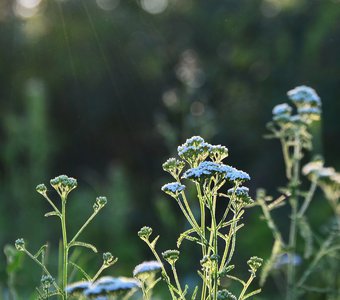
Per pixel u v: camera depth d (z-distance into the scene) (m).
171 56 19.58
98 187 14.42
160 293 7.06
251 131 17.56
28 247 10.62
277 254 4.76
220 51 19.23
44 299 3.69
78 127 19.42
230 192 3.31
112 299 2.76
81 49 18.72
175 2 19.80
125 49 19.14
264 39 17.80
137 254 11.62
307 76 16.64
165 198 13.12
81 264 4.91
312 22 16.98
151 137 19.41
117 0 19.61
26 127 11.18
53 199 14.52
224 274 3.24
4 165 14.30
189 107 12.33
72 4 18.25
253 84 18.12
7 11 18.44
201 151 3.38
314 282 6.40
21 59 18.36
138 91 19.33
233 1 18.73
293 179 5.10
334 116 15.98
